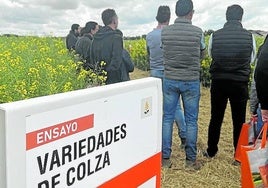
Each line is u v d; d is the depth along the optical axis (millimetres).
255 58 4387
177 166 4422
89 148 1239
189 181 4043
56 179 1118
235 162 4504
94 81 4676
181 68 4109
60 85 4434
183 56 4066
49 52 7867
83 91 1212
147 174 1591
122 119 1391
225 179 4137
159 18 4781
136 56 17406
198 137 5531
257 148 2643
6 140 957
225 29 4242
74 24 9820
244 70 4234
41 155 1057
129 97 1416
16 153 982
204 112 7285
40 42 10781
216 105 4457
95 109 1246
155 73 4855
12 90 3734
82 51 6281
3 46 10398
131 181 1491
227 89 4297
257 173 2578
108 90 1295
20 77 4410
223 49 4199
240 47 4148
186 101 4230
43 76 4469
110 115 1323
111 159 1358
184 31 4055
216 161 4590
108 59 4418
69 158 1159
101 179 1315
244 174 2621
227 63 4223
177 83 4148
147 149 1570
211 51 4324
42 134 1052
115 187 1401
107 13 4418
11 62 5191
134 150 1485
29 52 6824
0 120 959
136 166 1511
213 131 4570
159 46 4742
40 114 1039
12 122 963
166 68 4207
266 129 2609
